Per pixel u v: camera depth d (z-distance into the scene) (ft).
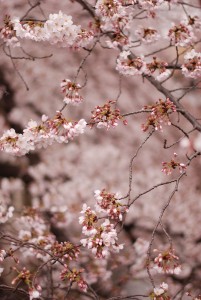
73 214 23.61
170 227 27.30
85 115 36.60
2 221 16.92
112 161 30.42
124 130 36.17
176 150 35.40
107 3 13.69
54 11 28.35
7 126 34.88
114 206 11.71
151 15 15.55
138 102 37.99
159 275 23.59
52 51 35.68
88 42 14.03
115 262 23.88
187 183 30.14
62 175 30.09
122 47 15.87
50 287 16.85
